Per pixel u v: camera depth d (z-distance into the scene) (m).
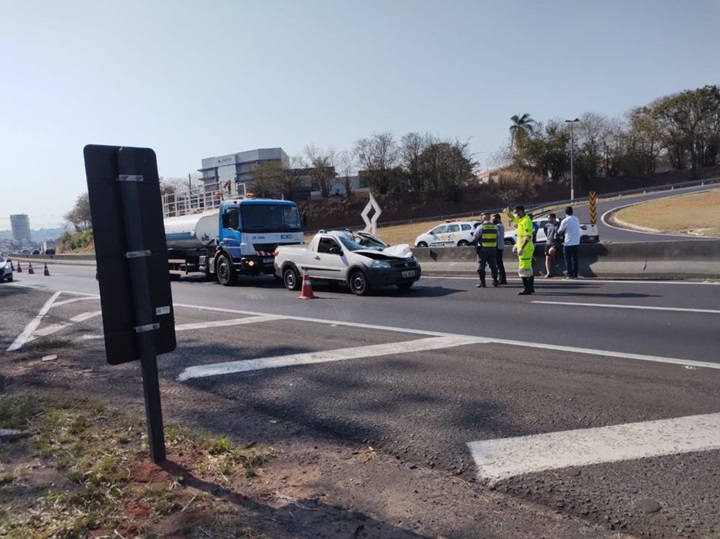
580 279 14.88
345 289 15.62
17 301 16.16
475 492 3.71
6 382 6.78
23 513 3.30
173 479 3.76
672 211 41.41
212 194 20.31
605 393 5.49
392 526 3.27
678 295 11.21
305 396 5.88
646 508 3.39
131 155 3.76
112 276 3.73
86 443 4.42
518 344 7.74
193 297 15.18
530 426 4.75
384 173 74.19
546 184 75.06
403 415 5.18
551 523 3.29
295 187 74.56
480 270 14.34
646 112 76.75
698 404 5.07
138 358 3.91
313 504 3.53
